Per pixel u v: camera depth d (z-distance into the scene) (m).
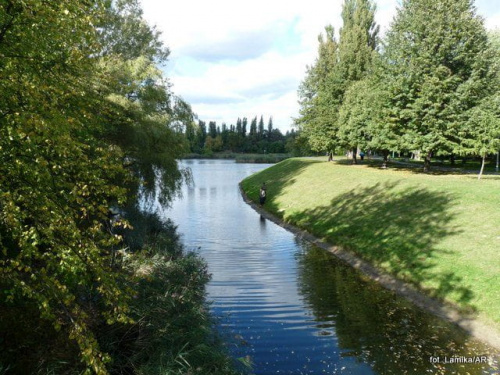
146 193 20.58
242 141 161.38
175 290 12.14
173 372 7.84
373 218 21.08
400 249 16.42
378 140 32.62
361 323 11.31
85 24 7.25
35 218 6.44
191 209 35.12
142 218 19.95
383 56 31.77
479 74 26.73
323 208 26.78
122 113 15.22
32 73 7.39
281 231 25.33
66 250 6.28
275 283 14.93
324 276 15.73
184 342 9.26
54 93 7.58
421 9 28.30
